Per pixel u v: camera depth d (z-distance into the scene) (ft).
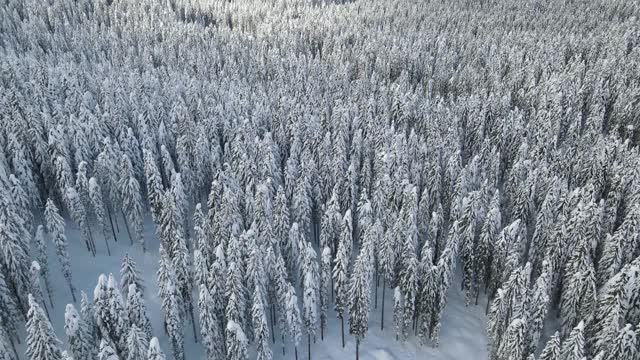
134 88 280.31
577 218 155.53
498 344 141.49
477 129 246.68
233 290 132.57
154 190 176.96
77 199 172.65
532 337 134.62
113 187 187.21
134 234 200.34
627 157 211.41
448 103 318.24
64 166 177.78
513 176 195.93
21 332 146.92
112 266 182.19
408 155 211.61
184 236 176.65
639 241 153.89
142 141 210.59
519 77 339.77
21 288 141.59
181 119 228.63
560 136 270.67
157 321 157.79
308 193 186.50
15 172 183.01
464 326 164.66
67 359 101.60
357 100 301.02
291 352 154.51
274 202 176.65
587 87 318.45
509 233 152.46
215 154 207.92
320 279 161.17
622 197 185.98
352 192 186.60
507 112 281.95
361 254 138.62
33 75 285.43
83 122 220.02
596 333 131.23
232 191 178.60
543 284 131.34
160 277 131.95
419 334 154.92
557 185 177.99
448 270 143.43
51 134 189.67
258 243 156.15
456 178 194.90
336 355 154.61
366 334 161.17
